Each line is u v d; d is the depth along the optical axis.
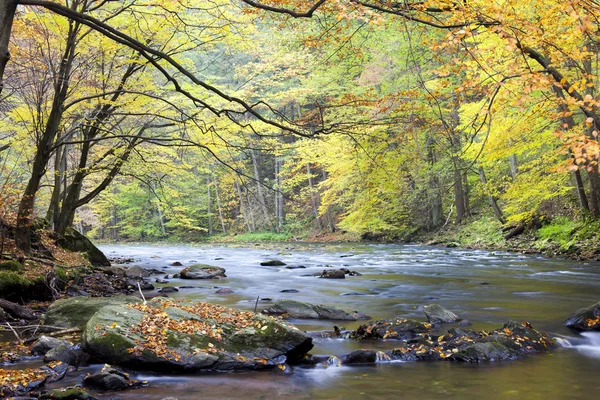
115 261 20.56
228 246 35.25
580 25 5.42
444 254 21.52
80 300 7.66
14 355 5.53
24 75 11.74
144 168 13.97
